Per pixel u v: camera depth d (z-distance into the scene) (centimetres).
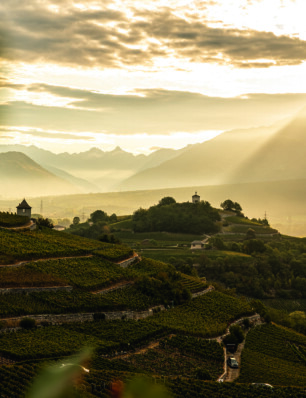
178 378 7538
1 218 15012
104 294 11375
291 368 10038
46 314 9412
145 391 1135
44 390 1062
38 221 17112
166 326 10425
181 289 13188
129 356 8662
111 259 13962
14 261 11469
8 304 9156
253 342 11731
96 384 5925
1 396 5147
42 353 7319
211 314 12531
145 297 12106
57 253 12875
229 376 8831
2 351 7200
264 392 7612
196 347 9656
